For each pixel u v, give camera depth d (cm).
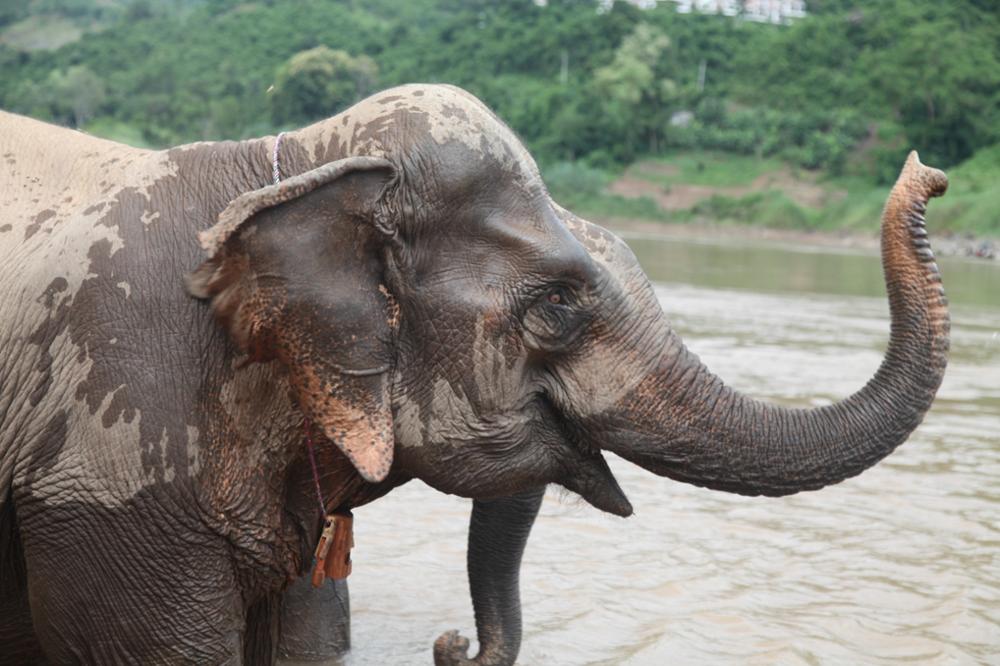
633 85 10238
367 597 619
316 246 370
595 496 420
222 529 392
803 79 10962
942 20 11244
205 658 394
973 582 666
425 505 783
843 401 401
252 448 398
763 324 1892
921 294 389
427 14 16800
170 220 396
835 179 9294
